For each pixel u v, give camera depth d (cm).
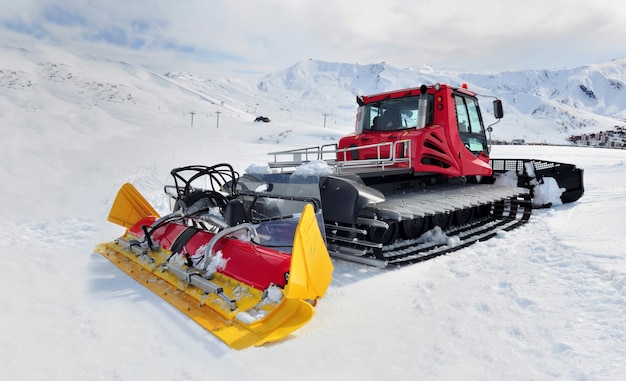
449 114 594
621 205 744
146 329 290
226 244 367
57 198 924
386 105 648
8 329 287
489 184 766
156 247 426
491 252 491
